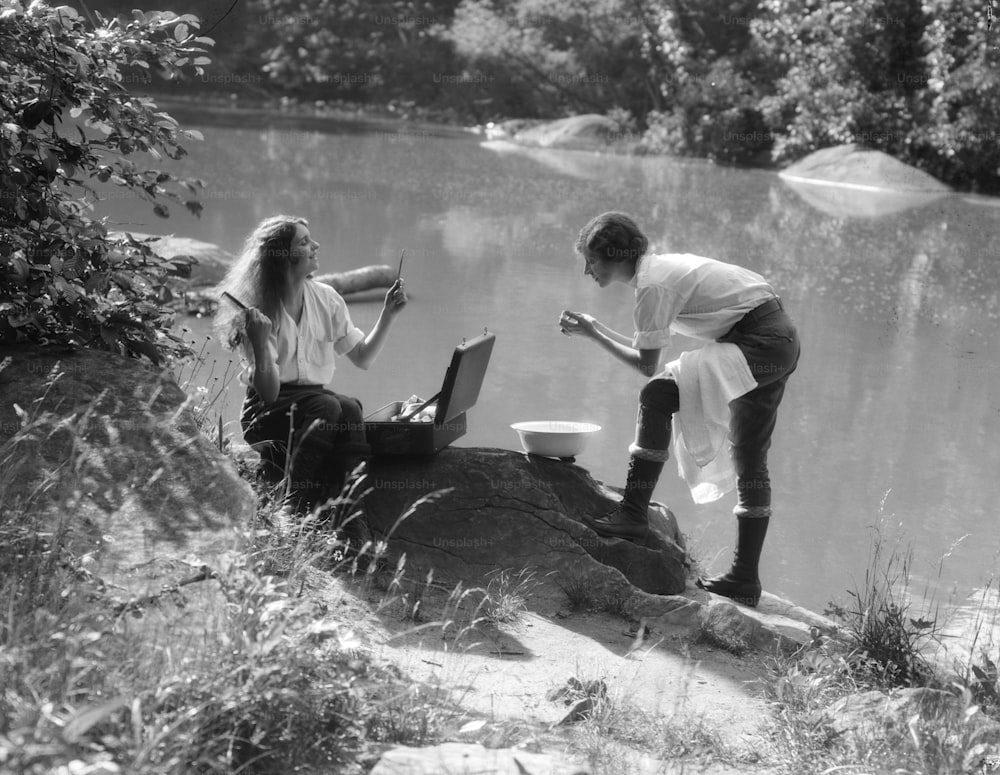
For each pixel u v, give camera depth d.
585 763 3.15
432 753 2.81
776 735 3.52
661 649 4.32
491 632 4.26
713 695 3.92
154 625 3.15
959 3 24.44
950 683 3.96
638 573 4.93
